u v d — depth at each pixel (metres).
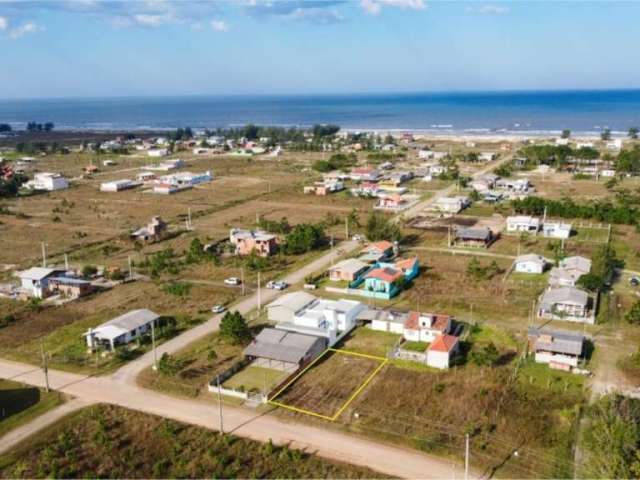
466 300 68.12
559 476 36.44
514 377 49.31
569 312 62.47
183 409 45.50
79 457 39.78
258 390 48.03
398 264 77.62
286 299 64.44
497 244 92.94
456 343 53.62
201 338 58.78
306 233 90.69
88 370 52.38
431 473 37.28
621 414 40.59
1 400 47.25
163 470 38.09
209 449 39.97
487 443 40.22
